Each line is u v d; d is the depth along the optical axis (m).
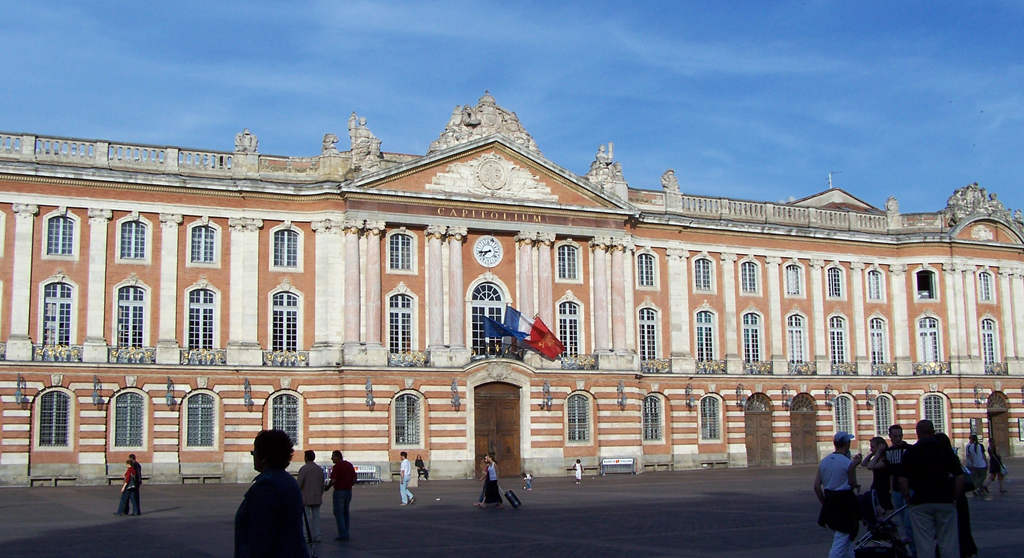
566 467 58.38
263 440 11.98
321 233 55.62
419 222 56.72
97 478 50.50
